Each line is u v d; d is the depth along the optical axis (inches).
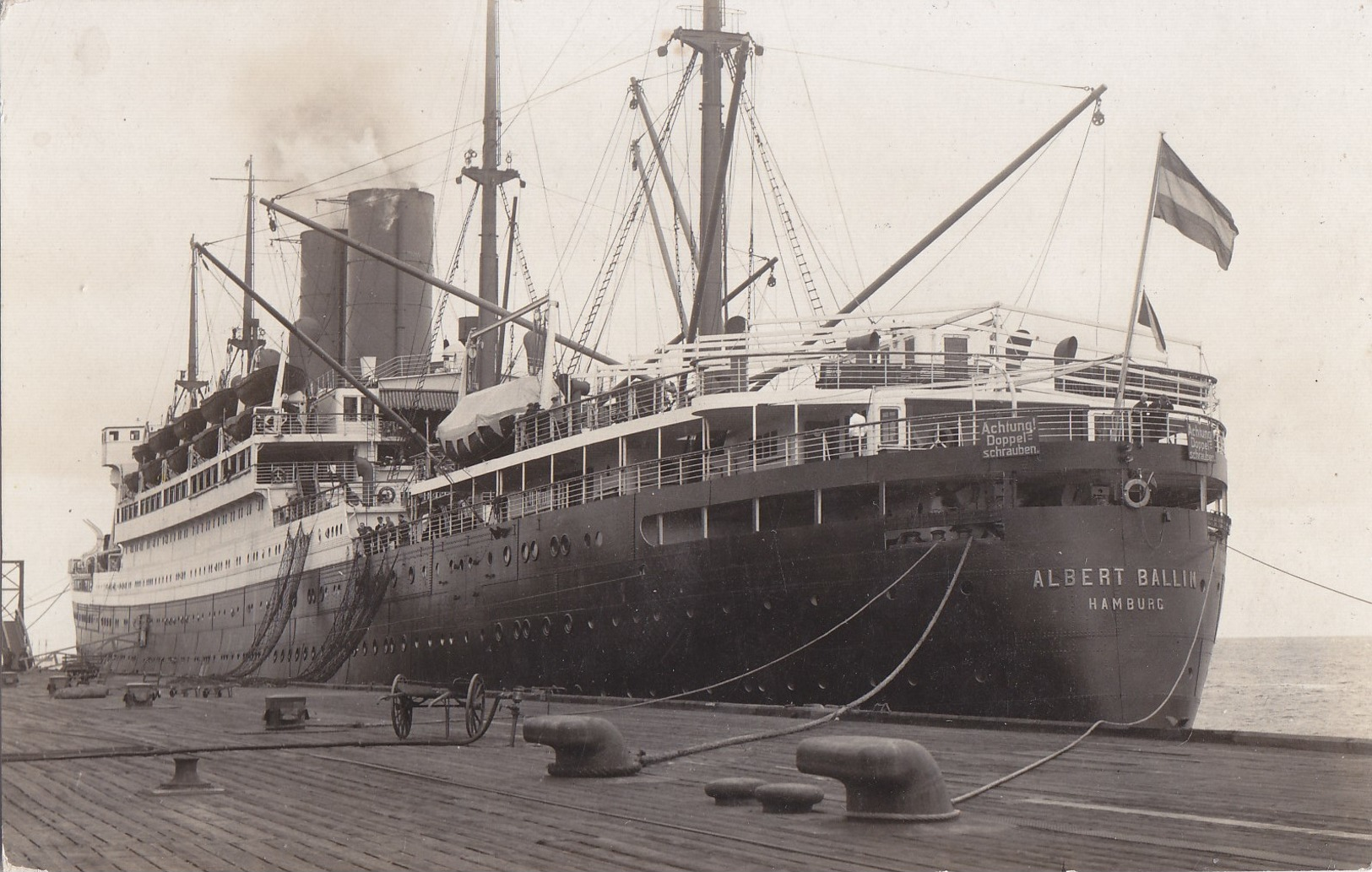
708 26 1510.8
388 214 2185.0
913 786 398.6
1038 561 916.0
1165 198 988.6
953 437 1055.0
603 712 959.6
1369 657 4458.7
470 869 337.4
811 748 412.2
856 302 1441.9
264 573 2044.8
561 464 1373.0
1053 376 1030.4
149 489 2714.1
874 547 967.6
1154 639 923.4
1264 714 2138.3
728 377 1154.0
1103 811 415.5
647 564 1141.7
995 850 351.9
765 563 1031.0
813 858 343.3
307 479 2047.2
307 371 2292.1
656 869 333.1
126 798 483.8
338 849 369.4
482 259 1936.5
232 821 425.1
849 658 982.4
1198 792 455.2
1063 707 917.2
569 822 411.2
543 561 1290.6
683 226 1705.2
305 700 841.5
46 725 885.8
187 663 2391.7
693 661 1095.6
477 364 1653.5
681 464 1168.8
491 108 1953.7
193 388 2593.5
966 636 932.0
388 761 604.4
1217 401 1133.7
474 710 697.6
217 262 1665.8
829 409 1103.0
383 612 1656.0
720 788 443.8
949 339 1123.9
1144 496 927.0
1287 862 334.3
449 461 1651.1
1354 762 536.1
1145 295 1098.7
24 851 373.7
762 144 1534.2
